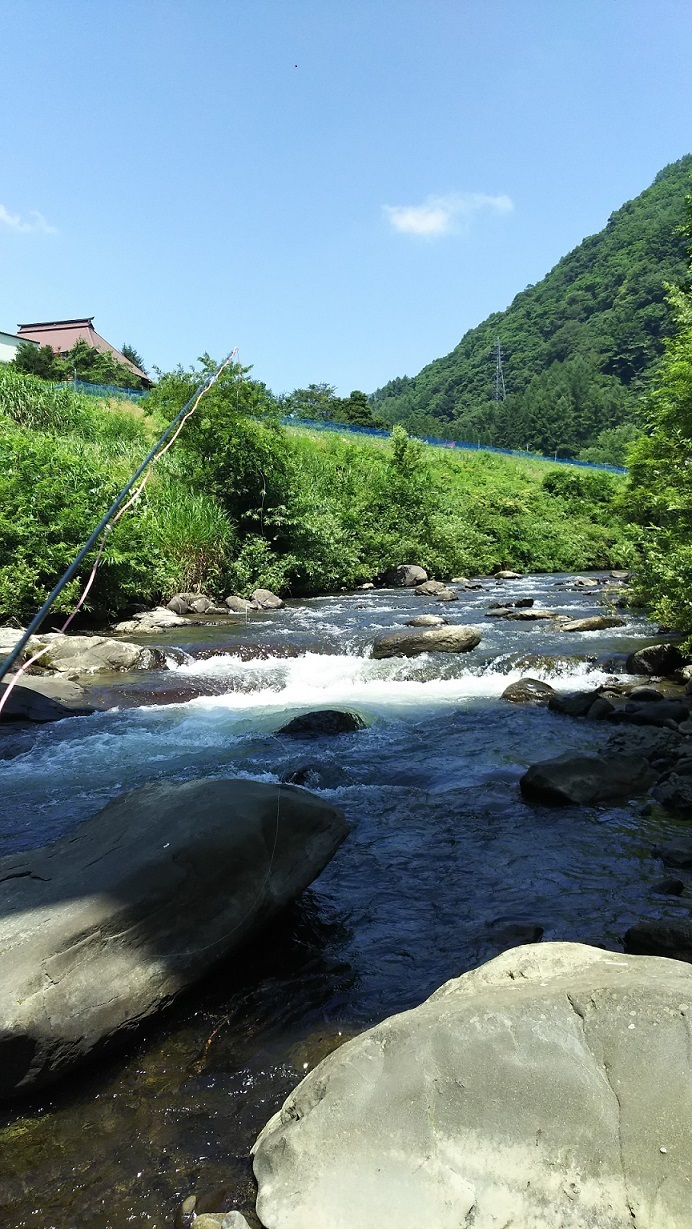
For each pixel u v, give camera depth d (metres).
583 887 3.54
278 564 18.11
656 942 2.86
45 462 12.75
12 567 11.52
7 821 4.43
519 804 4.70
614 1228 1.47
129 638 11.08
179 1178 1.88
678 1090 1.58
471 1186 1.59
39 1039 2.19
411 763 5.55
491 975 2.17
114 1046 2.37
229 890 2.83
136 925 2.57
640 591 10.07
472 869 3.76
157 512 15.99
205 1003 2.65
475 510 29.70
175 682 8.21
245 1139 2.00
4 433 13.73
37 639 9.42
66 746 6.11
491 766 5.45
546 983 1.97
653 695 7.47
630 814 4.50
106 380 43.47
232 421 18.67
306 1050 2.38
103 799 4.82
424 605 16.23
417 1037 1.82
